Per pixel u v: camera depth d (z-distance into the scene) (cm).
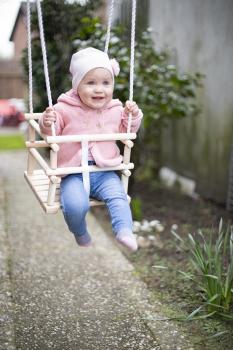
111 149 244
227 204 454
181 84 486
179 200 541
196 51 523
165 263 373
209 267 294
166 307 306
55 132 230
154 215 489
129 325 286
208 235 420
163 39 605
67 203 221
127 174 236
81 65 229
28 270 357
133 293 327
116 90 451
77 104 238
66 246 407
